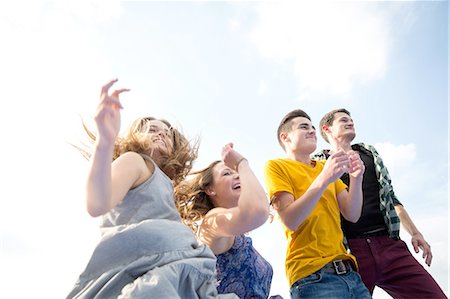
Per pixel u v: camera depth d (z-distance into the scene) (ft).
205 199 6.69
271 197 6.72
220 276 5.64
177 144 6.13
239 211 5.11
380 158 8.30
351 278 6.16
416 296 7.07
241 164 5.50
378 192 7.95
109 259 4.06
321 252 6.27
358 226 7.61
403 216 8.40
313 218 6.55
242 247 5.95
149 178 4.60
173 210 4.68
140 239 4.12
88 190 3.52
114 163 4.35
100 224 4.48
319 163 7.68
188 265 4.13
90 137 5.43
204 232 5.83
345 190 7.29
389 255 7.34
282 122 8.01
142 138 5.29
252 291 5.68
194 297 4.13
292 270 6.33
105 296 3.88
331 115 9.04
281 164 7.16
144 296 3.71
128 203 4.41
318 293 5.89
